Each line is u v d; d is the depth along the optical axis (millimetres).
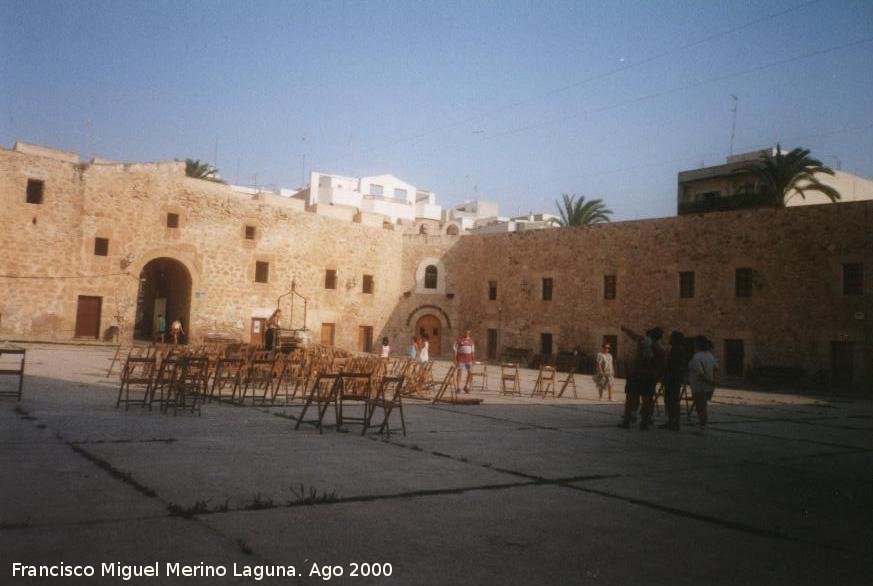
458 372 16062
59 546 3623
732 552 4379
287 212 35281
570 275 33812
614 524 4883
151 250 30578
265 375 13688
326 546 3930
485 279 37656
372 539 4129
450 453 7457
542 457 7586
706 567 4035
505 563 3863
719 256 28516
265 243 34375
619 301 31703
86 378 13797
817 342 25359
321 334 36594
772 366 26172
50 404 9531
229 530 4098
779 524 5188
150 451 6441
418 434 8852
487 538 4324
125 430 7637
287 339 19875
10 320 26578
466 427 9883
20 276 26875
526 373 28719
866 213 24500
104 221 29188
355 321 38000
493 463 6988
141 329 37781
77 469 5449
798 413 15961
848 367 24656
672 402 11164
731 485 6621
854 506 5980
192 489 5047
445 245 39438
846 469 7996
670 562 4094
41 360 18156
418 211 69812
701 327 28750
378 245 39312
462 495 5449
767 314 26828
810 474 7527
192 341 31547
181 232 31547
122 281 29625
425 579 3516
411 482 5801
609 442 9234
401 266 40375
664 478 6770
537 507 5234
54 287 27719
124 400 9727
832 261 25234
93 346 27094
